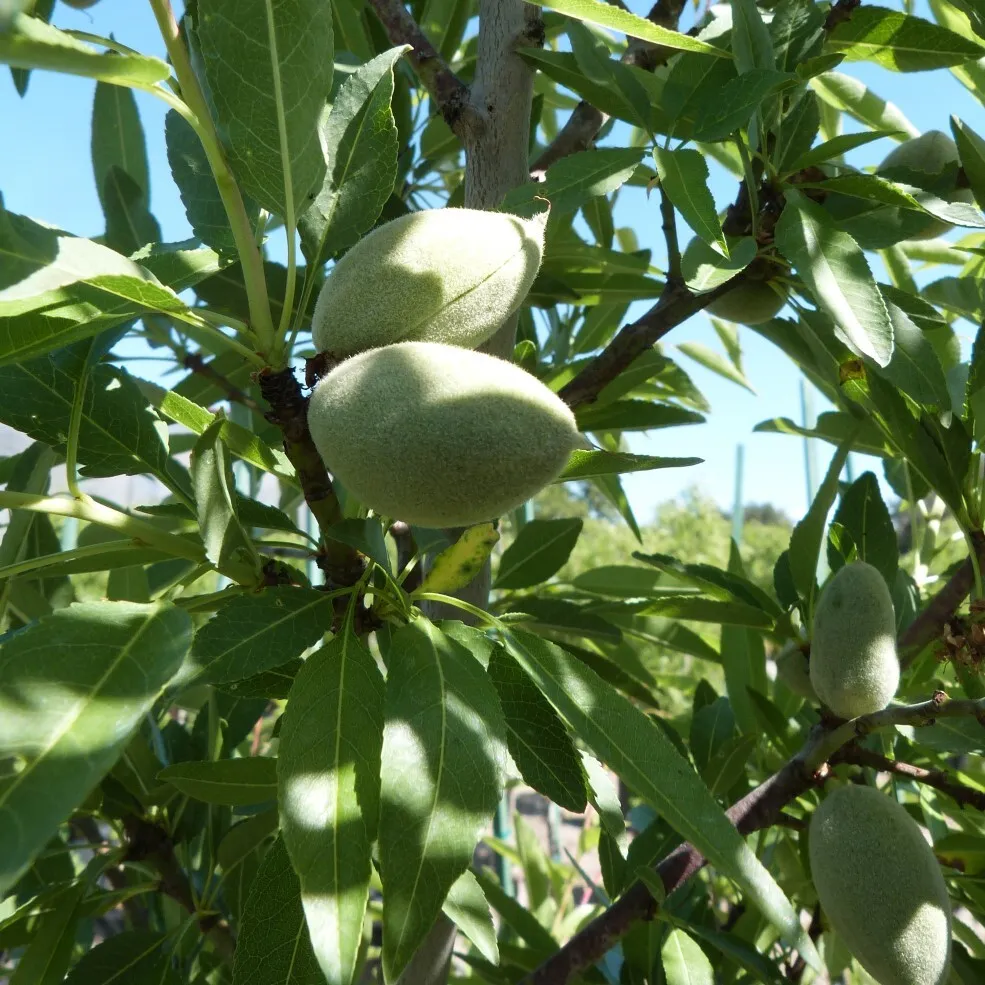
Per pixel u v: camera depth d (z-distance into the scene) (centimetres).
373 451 13
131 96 28
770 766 29
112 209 26
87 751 11
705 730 27
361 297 15
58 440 18
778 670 24
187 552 16
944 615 23
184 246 18
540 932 28
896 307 20
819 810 20
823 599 20
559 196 20
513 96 23
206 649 15
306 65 15
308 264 17
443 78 22
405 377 14
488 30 23
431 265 15
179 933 21
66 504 16
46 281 12
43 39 11
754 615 24
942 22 29
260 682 19
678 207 19
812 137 22
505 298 16
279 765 13
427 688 14
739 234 23
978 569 22
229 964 23
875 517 25
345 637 15
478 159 22
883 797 19
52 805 10
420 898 12
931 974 18
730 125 20
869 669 19
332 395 14
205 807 24
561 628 26
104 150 28
